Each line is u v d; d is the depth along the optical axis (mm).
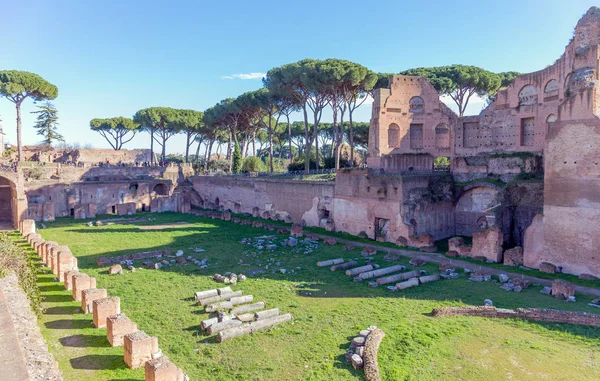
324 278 27609
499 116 44438
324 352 17000
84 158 84188
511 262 30047
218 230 45875
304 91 56406
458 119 46531
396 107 48844
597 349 17234
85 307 20250
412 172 43938
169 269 29656
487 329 19250
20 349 11688
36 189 55750
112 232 44594
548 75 40250
